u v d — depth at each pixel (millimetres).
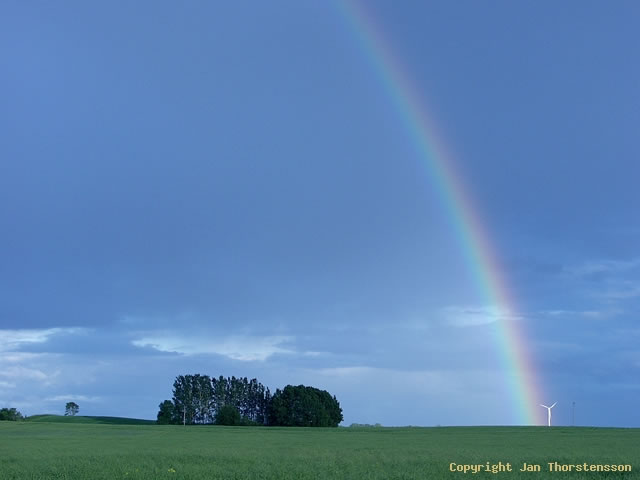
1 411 167875
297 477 32719
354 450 50625
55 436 80812
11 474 34312
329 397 156250
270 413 155000
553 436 78000
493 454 45312
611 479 33531
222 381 182250
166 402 179125
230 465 37688
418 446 56969
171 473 33938
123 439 71688
